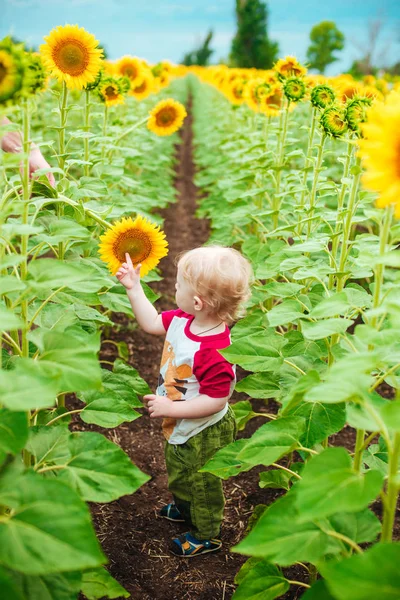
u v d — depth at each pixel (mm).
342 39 27062
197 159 11797
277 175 4488
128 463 1925
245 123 9242
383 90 8758
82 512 1560
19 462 1738
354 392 1731
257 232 5586
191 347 2686
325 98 3643
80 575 1803
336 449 1735
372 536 1816
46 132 8164
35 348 2605
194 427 2729
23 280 2096
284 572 2822
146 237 2740
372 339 1805
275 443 2049
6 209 2018
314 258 3723
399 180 1674
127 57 6383
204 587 2758
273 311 2598
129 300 3088
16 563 1443
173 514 3174
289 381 2779
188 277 2637
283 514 1789
